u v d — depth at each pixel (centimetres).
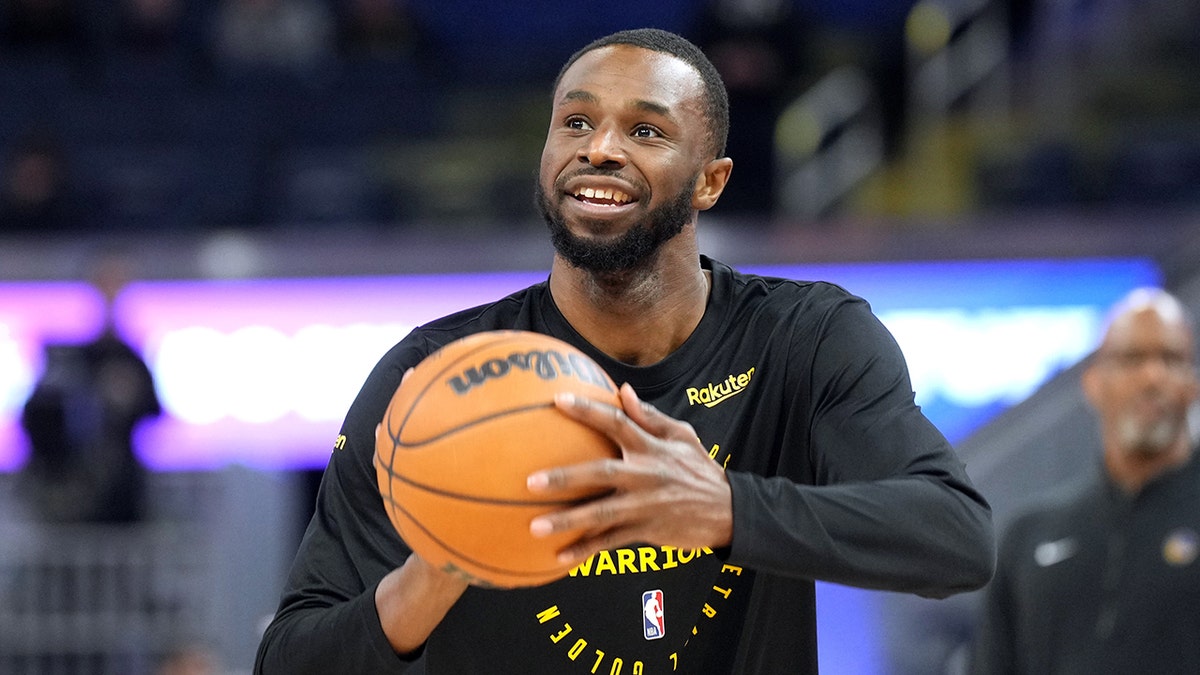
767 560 690
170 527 2581
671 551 849
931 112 4359
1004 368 3042
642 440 670
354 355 3072
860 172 4128
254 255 3147
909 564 718
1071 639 1481
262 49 4209
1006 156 4059
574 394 682
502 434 673
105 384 2728
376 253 3159
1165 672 1434
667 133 825
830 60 4450
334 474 873
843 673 2280
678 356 870
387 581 765
